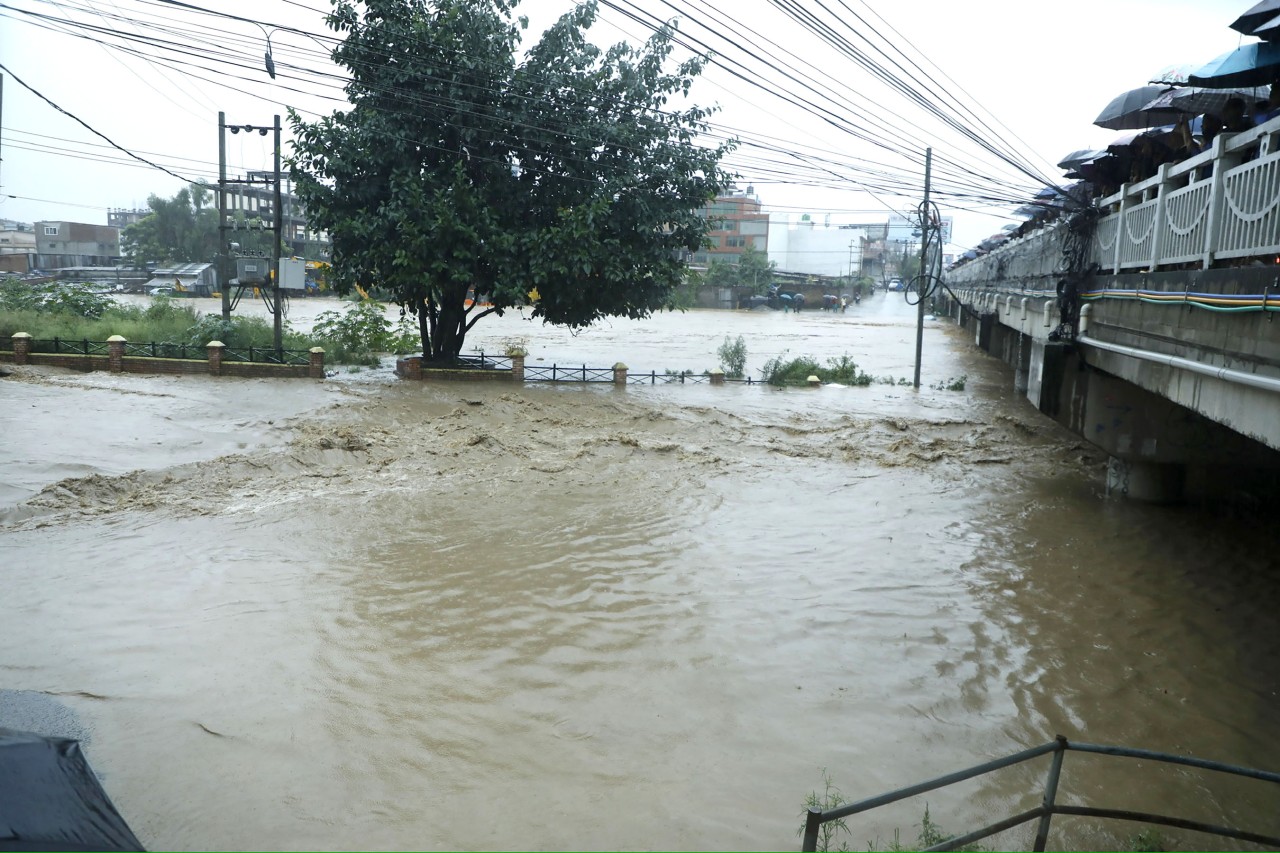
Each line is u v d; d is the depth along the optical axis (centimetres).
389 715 820
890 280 12781
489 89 2734
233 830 646
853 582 1215
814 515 1555
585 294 2991
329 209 2809
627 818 679
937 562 1309
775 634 1036
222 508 1432
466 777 727
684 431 2256
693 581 1201
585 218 2786
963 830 677
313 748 758
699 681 912
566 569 1229
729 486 1748
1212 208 942
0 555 1173
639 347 4466
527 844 643
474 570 1211
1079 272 1598
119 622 990
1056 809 523
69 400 2152
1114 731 841
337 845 635
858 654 990
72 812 488
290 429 1992
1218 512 1630
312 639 970
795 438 2234
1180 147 1284
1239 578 1269
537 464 1834
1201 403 993
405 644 971
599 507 1552
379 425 2100
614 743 788
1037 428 2439
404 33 2644
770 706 866
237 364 2798
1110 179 1564
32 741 531
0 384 2319
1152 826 695
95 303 3606
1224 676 960
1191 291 996
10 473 1498
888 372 3712
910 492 1742
